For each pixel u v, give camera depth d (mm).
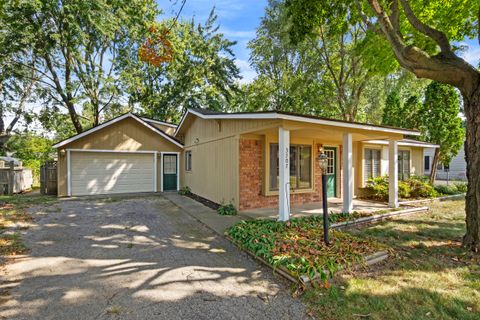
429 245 4762
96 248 4746
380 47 8430
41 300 2990
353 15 7328
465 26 7414
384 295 3014
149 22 14703
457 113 12922
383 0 5602
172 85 20141
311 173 9125
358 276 3488
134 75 16906
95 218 7176
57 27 13242
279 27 15125
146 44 12141
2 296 3070
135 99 19094
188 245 4926
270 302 2938
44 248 4727
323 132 7246
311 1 6805
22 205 9078
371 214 6918
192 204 9148
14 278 3541
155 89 19938
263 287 3287
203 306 2867
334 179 10086
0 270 3783
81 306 2873
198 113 9438
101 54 16984
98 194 11984
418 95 14930
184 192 11938
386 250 4219
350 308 2766
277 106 20250
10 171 12203
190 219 7062
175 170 13742
